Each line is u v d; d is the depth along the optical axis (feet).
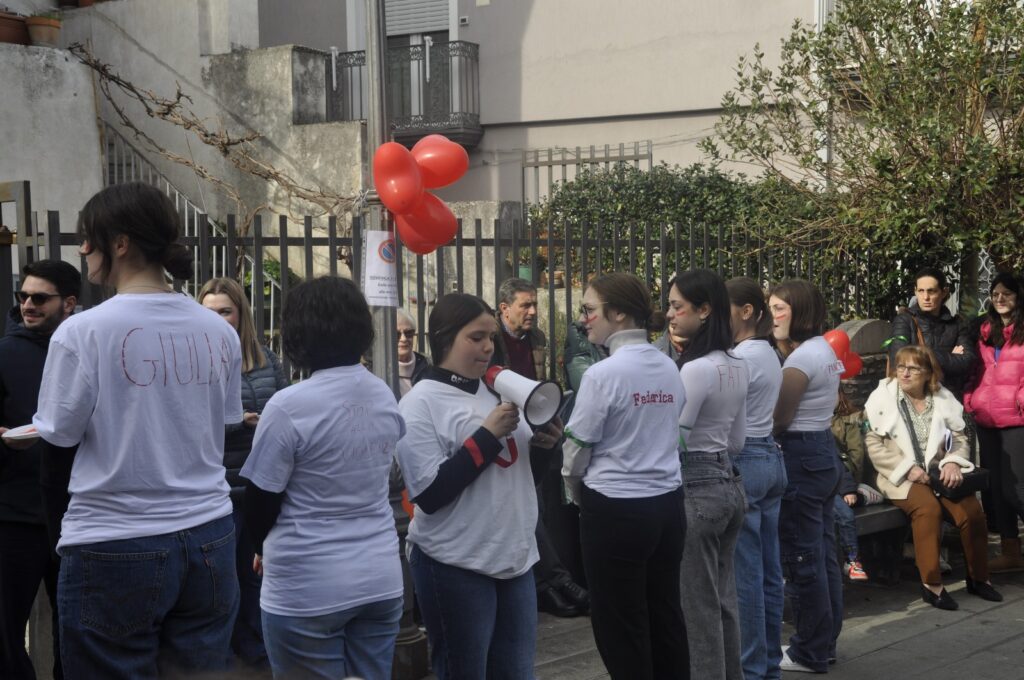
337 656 10.46
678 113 45.16
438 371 12.03
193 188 44.14
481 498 11.70
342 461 10.35
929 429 22.17
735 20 43.29
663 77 45.11
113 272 9.98
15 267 18.71
